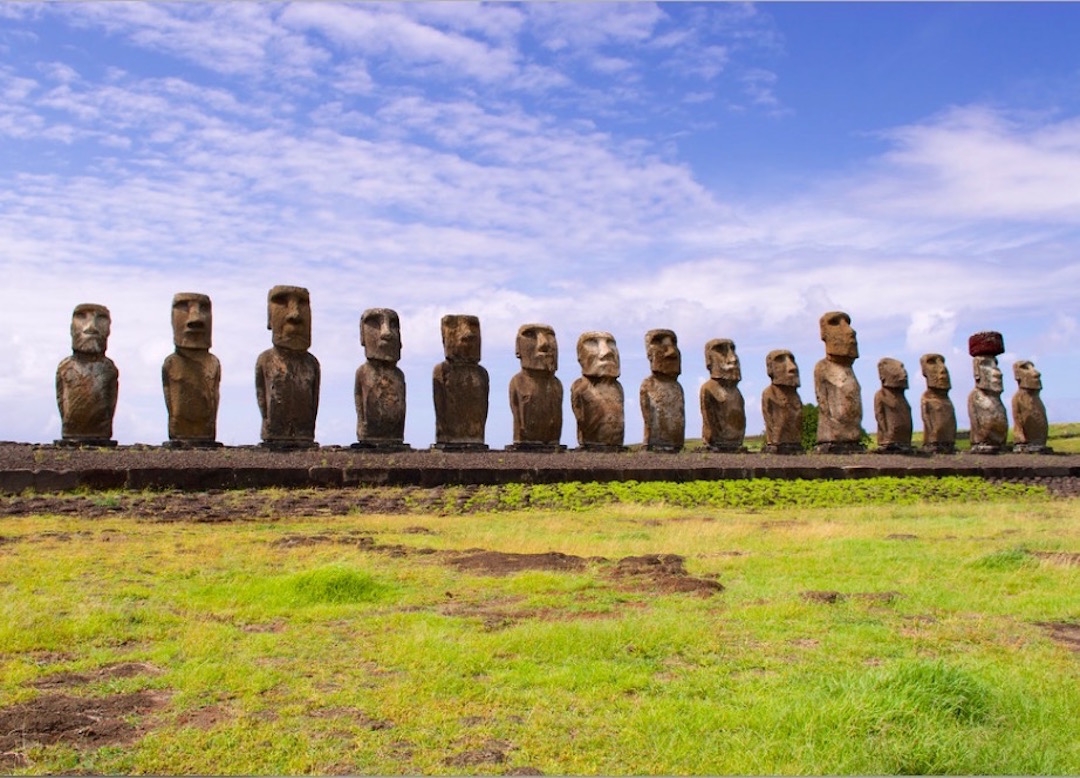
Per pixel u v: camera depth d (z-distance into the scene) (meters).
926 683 8.06
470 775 6.81
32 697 8.10
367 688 8.48
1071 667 9.30
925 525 20.56
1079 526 20.28
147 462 22.91
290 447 27.97
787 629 10.55
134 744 7.25
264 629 10.43
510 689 8.45
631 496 25.30
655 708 7.99
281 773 6.82
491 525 19.23
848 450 37.25
